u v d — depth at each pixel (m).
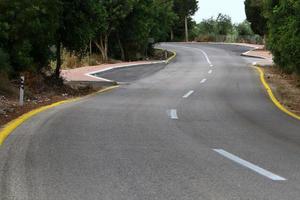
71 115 14.23
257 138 11.41
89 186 6.74
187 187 6.75
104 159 8.52
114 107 16.69
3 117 13.36
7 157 8.45
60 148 9.39
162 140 10.63
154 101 19.17
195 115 15.38
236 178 7.32
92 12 22.75
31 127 11.81
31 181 6.95
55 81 22.56
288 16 21.77
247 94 23.36
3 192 6.37
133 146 9.81
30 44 20.58
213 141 10.73
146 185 6.83
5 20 19.55
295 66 24.19
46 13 20.27
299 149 10.11
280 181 7.19
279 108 18.48
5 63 18.81
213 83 28.58
